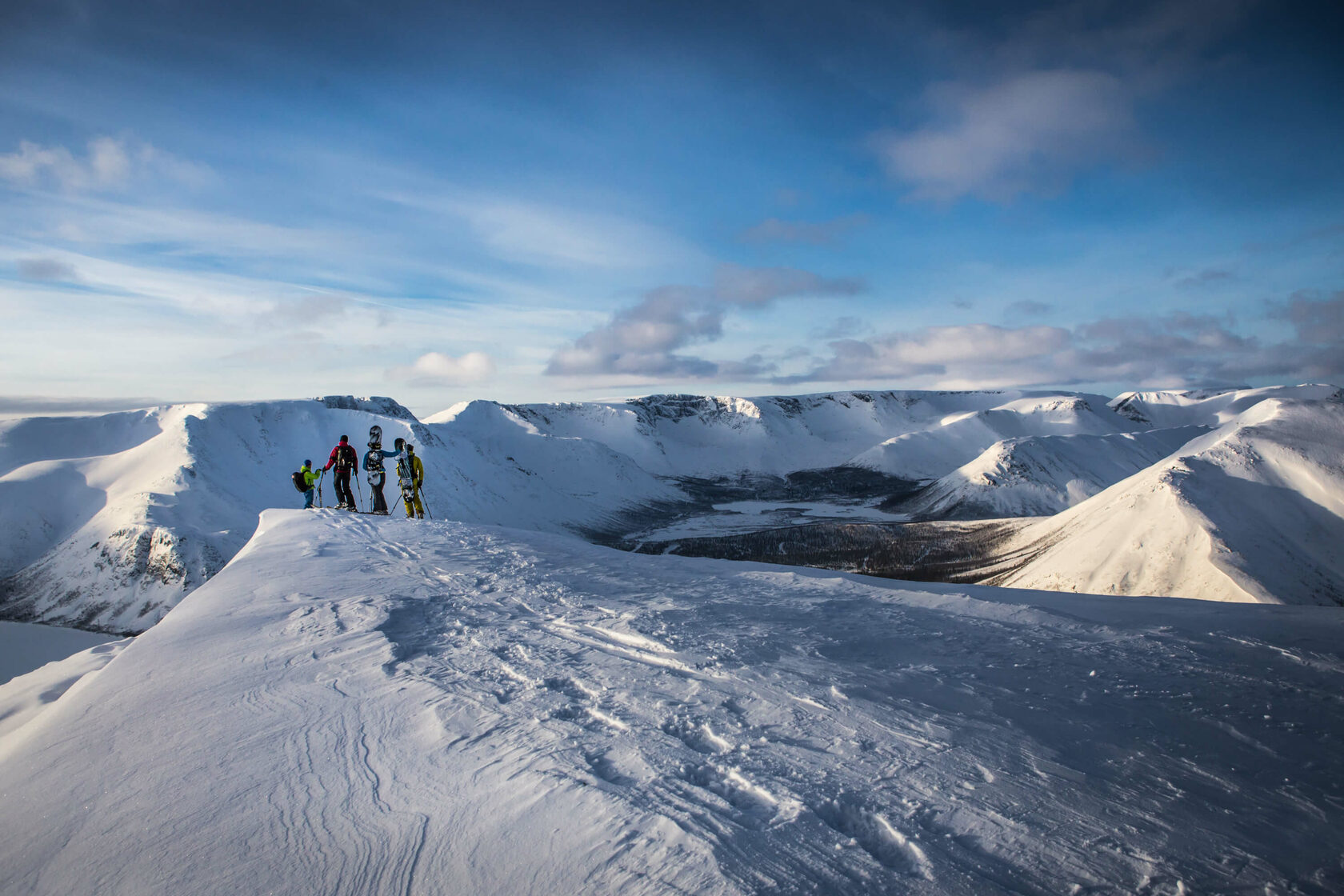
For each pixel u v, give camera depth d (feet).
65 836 9.24
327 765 10.77
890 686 13.46
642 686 13.70
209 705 13.75
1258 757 10.59
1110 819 8.57
